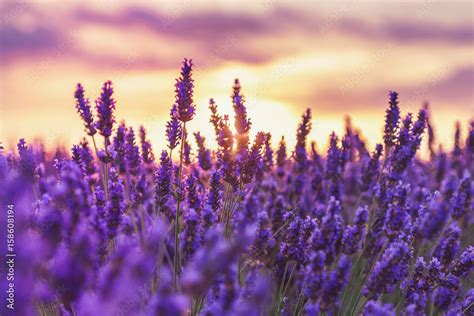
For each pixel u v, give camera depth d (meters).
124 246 0.58
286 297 0.75
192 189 0.76
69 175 0.62
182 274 0.68
